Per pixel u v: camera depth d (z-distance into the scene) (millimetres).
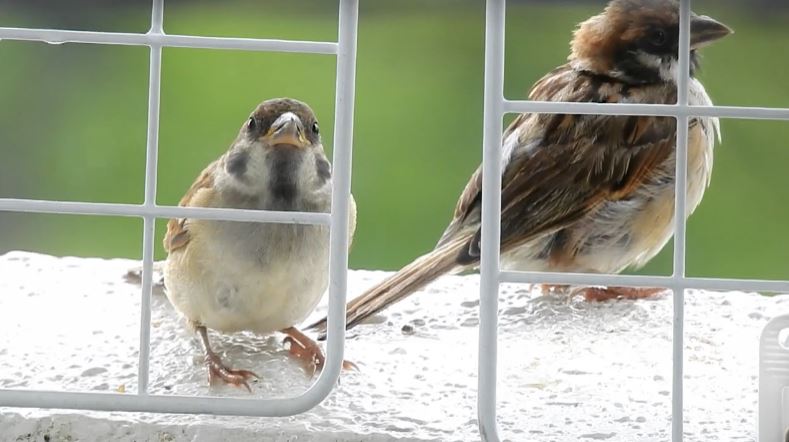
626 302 4477
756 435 3039
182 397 2623
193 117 9180
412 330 4109
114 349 3711
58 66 9164
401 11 9547
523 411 3242
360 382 3430
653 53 4543
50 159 9055
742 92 8812
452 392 3354
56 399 2613
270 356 3717
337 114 2576
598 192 4488
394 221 9273
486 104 2523
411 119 9508
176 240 3680
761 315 4312
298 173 3688
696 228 8836
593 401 3354
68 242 8961
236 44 2529
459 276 4941
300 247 3652
